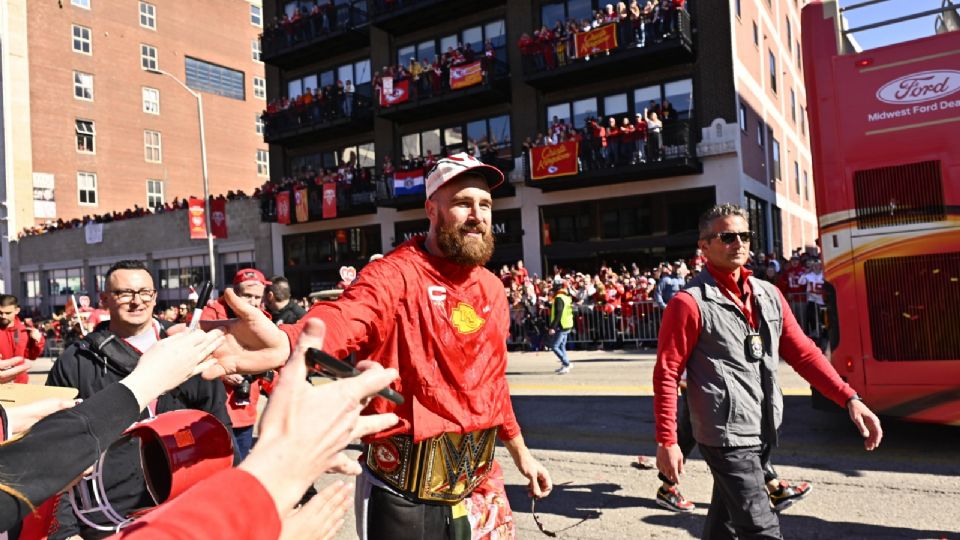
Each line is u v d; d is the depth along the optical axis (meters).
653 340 14.69
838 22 5.84
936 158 5.34
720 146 17.22
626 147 17.55
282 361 1.54
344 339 1.85
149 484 1.46
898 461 5.29
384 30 23.09
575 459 5.86
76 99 37.47
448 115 22.31
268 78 27.41
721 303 2.95
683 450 4.57
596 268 19.23
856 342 5.63
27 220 35.75
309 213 24.05
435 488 2.10
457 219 2.15
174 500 0.81
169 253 29.69
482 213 2.20
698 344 2.97
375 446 2.14
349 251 24.47
